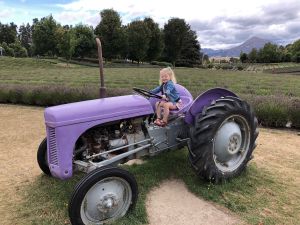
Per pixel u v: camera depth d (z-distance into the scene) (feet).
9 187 12.10
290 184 12.35
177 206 10.73
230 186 11.85
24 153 15.92
